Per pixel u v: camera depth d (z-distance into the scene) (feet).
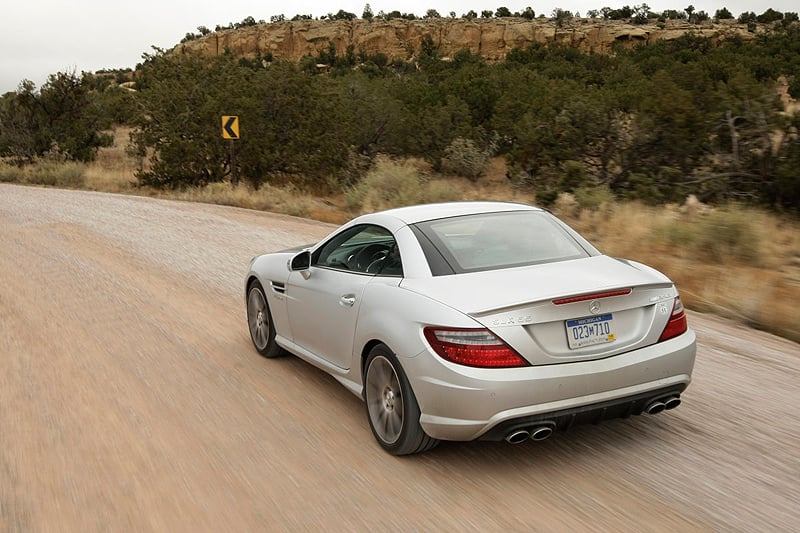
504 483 12.17
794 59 178.40
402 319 12.66
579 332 11.98
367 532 10.66
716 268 30.53
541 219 15.15
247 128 81.00
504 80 144.87
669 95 61.98
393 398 13.37
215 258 36.65
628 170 63.98
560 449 13.52
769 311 22.63
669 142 61.67
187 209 60.54
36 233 46.42
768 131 52.03
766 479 12.03
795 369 18.16
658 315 12.66
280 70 84.33
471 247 13.74
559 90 84.84
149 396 17.11
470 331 11.55
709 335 21.35
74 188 92.43
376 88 115.44
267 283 19.26
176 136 84.33
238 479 12.60
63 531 10.99
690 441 13.70
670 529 10.45
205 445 14.16
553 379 11.56
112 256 37.52
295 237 43.14
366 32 593.01
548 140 71.92
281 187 80.02
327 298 15.70
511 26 561.84
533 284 12.32
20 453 13.92
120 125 189.88
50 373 18.95
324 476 12.65
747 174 53.16
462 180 99.71
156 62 91.76
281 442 14.26
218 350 21.02
